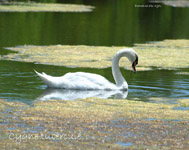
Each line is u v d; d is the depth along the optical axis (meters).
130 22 40.56
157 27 37.59
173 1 59.25
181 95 14.20
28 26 34.59
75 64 19.55
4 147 9.24
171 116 11.78
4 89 14.38
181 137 10.15
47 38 28.88
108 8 51.69
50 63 19.61
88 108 12.38
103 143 9.59
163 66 19.66
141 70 18.66
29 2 53.62
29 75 16.75
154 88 15.23
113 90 14.97
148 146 9.48
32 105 12.52
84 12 46.59
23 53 22.22
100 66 19.25
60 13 44.56
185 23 41.06
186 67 19.47
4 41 26.62
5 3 51.03
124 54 15.60
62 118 11.33
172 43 27.64
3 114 11.53
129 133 10.31
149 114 11.94
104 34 32.06
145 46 26.25
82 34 31.61
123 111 12.17
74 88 14.94
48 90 14.58
